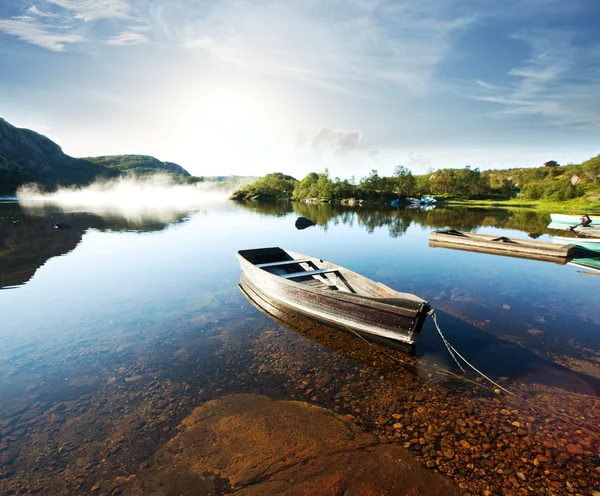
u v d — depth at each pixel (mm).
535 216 54156
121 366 8195
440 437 5703
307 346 9203
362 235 31797
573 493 4656
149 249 23672
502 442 5578
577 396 6844
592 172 112188
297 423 6070
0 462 5320
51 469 5188
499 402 6660
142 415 6395
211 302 12805
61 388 7312
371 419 6180
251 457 5320
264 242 27219
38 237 28703
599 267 18547
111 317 11320
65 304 12531
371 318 9578
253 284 14562
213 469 5113
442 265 18828
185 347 9164
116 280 15789
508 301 12766
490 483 4809
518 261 19891
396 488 4723
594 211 60656
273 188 130500
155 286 14852
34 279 15922
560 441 5598
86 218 45531
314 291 10977
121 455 5434
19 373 7910
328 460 5219
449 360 8406
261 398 6836
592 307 12117
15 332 10133
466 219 49312
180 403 6727
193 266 18609
